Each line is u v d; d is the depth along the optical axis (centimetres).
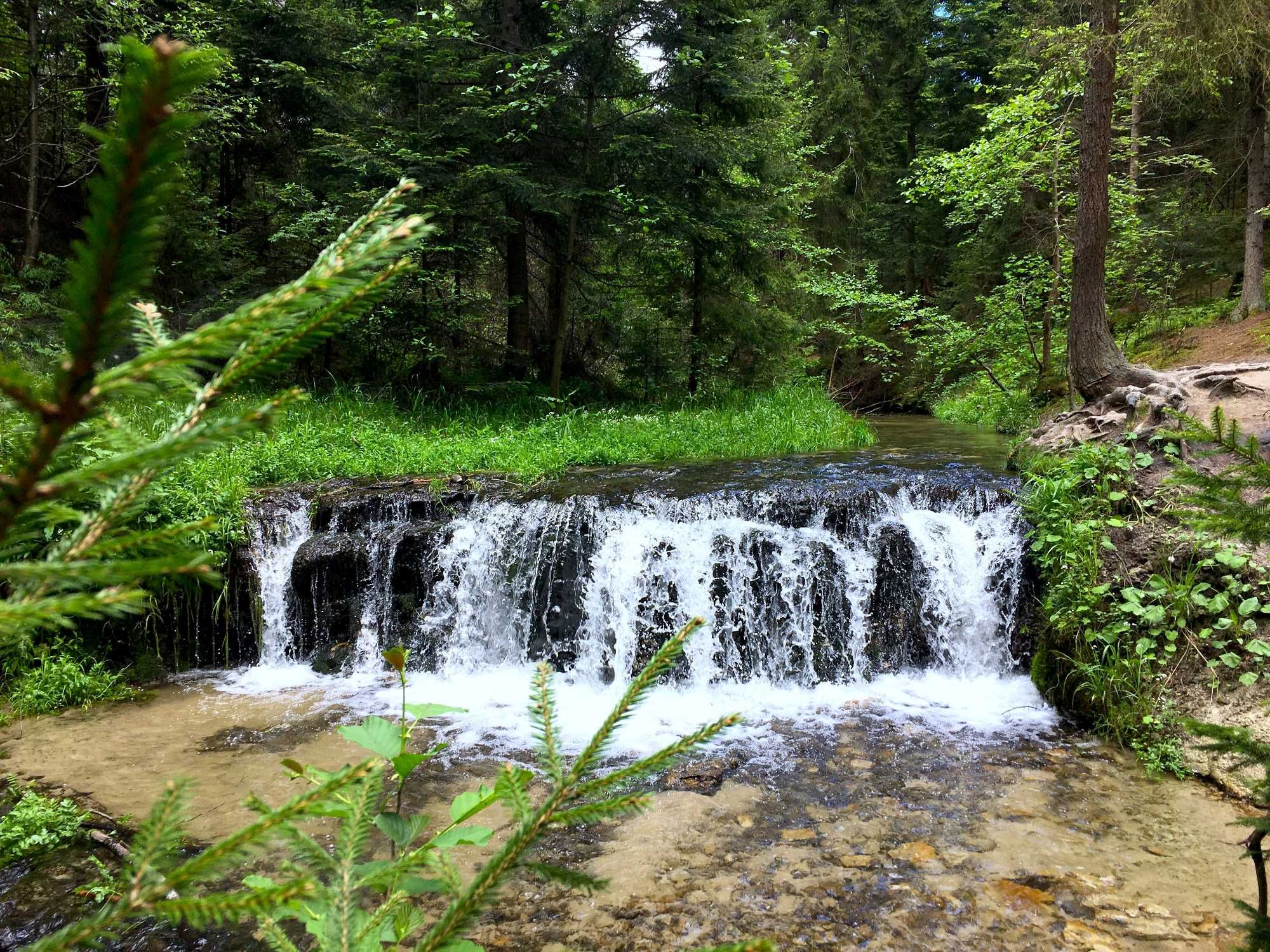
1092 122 780
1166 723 459
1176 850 361
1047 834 377
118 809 395
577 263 1250
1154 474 578
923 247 2192
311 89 1170
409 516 711
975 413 1520
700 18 1174
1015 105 1116
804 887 337
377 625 657
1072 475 599
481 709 551
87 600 50
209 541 615
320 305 48
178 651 626
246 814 388
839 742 487
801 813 398
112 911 55
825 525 671
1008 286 1302
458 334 1226
